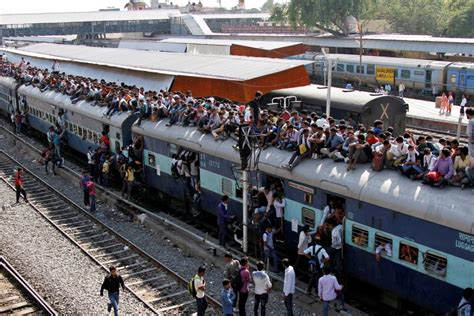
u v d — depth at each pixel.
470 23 83.69
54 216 24.88
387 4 99.69
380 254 14.90
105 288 15.58
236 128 20.47
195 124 22.72
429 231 13.57
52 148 32.75
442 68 53.47
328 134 17.30
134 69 39.59
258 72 32.59
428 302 13.91
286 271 15.03
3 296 17.64
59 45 65.31
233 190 20.19
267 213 18.17
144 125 25.39
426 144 15.34
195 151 21.84
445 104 44.16
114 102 27.81
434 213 13.33
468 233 12.64
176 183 23.72
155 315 15.98
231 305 14.60
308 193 16.98
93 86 32.16
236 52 57.41
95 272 18.98
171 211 25.16
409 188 14.27
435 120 40.59
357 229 15.58
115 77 43.19
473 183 13.38
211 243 20.14
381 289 15.38
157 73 36.88
